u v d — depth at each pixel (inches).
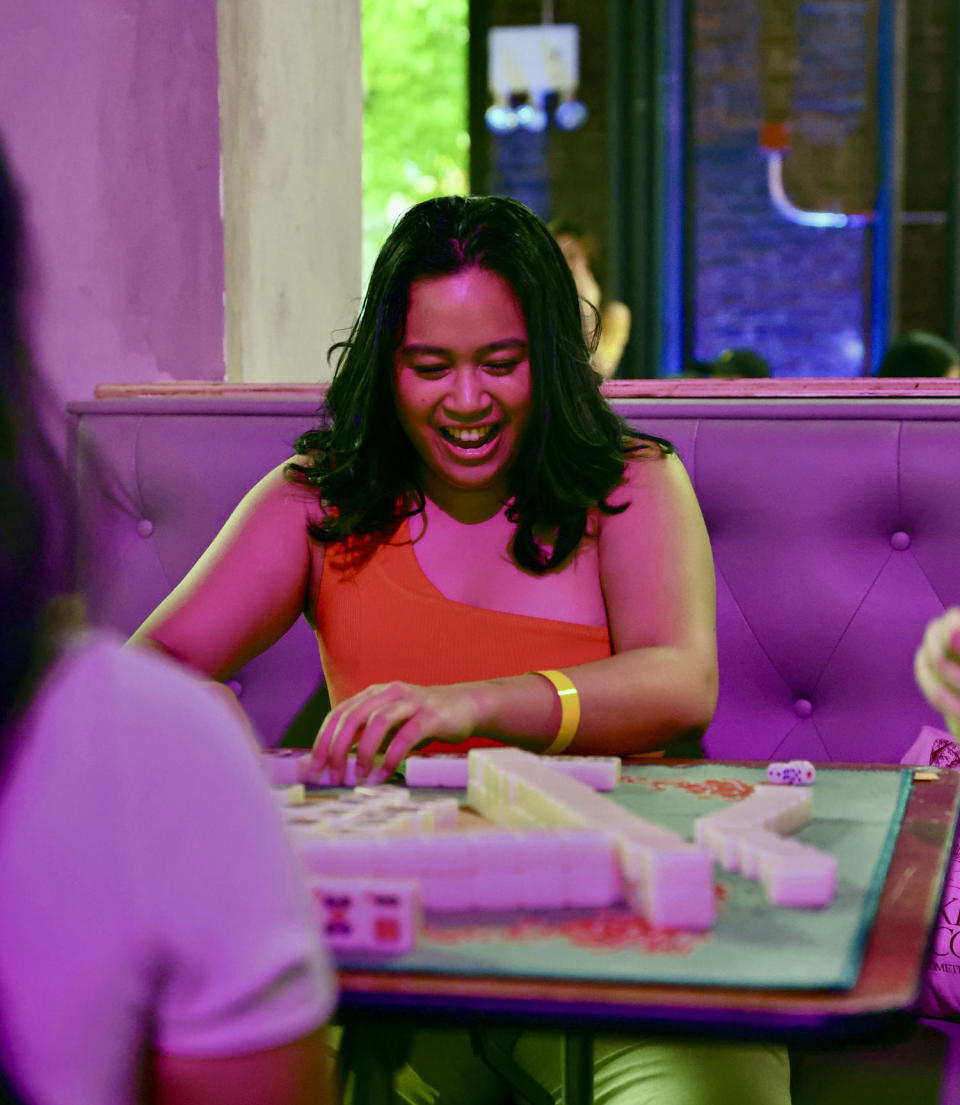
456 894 28.5
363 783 40.8
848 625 62.6
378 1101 33.1
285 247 95.0
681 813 37.1
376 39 292.2
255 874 19.0
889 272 255.6
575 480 54.6
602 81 263.7
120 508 71.6
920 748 59.0
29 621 18.1
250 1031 18.8
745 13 254.5
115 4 80.3
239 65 89.1
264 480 59.9
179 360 85.7
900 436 62.2
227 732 19.3
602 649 55.1
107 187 80.7
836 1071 49.2
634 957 25.6
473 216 51.5
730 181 259.1
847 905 28.9
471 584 55.6
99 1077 18.4
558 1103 42.0
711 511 64.6
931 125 253.9
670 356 263.9
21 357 18.7
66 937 17.9
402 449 55.8
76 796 18.0
